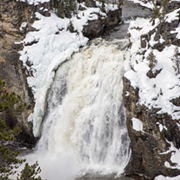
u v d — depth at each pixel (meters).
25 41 21.50
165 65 14.70
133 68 16.16
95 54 20.50
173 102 13.53
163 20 15.55
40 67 20.95
